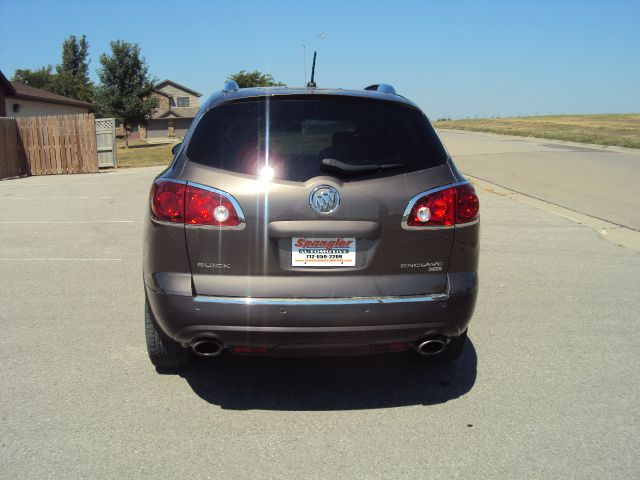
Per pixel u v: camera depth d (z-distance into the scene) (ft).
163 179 10.55
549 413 11.14
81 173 63.10
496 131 107.96
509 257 23.16
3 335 14.66
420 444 10.03
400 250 10.37
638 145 70.08
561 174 47.52
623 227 28.55
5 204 37.06
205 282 10.16
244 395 11.78
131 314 16.26
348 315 10.09
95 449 9.72
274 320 10.03
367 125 10.85
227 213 10.00
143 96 127.65
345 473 9.18
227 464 9.37
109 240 25.91
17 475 8.97
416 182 10.49
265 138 10.48
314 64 13.92
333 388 12.18
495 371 13.00
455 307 10.59
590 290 19.03
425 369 13.14
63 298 17.70
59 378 12.31
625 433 10.43
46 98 100.83
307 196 10.02
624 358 13.73
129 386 12.03
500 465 9.43
